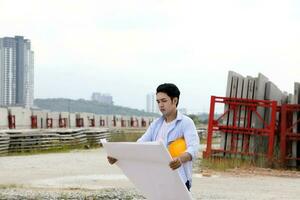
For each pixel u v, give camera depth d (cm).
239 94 2159
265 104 2102
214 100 2158
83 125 5244
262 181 1617
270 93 2264
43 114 4309
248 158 2089
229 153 2123
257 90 2153
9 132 2747
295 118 2098
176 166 490
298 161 2089
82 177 1662
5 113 3597
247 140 2125
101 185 1457
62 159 2355
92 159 2366
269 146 2067
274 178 1714
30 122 4081
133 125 7044
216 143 4212
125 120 6762
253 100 2116
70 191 1317
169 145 554
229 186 1473
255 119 2125
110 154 543
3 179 1596
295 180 1677
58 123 4609
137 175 539
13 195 1234
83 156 2548
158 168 507
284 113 2081
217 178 1666
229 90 2169
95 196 1223
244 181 1603
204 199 1212
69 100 14525
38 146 2905
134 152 511
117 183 1509
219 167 1906
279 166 2019
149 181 530
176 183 503
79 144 3388
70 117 4912
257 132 2100
